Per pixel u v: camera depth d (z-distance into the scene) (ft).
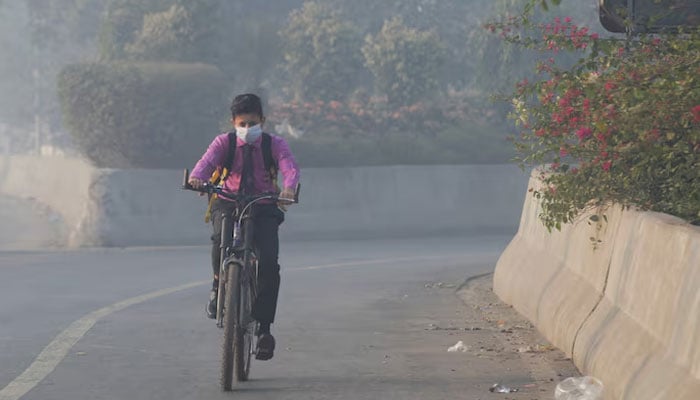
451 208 286.87
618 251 79.15
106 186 245.86
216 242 77.00
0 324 106.42
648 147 83.92
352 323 110.11
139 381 76.59
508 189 295.28
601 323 78.02
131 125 252.21
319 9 334.65
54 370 80.53
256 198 75.00
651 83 85.30
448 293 141.79
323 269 180.96
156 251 224.74
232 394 72.54
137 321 109.19
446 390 74.33
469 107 333.83
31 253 215.31
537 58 297.94
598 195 88.28
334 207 270.67
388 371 81.56
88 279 158.40
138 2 309.83
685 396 55.47
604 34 309.01
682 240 62.54
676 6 99.14
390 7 380.37
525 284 114.93
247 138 75.56
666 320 62.95
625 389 64.85
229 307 72.18
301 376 79.46
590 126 89.76
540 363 84.64
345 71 324.19
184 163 257.34
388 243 251.60
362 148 296.51
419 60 314.55
